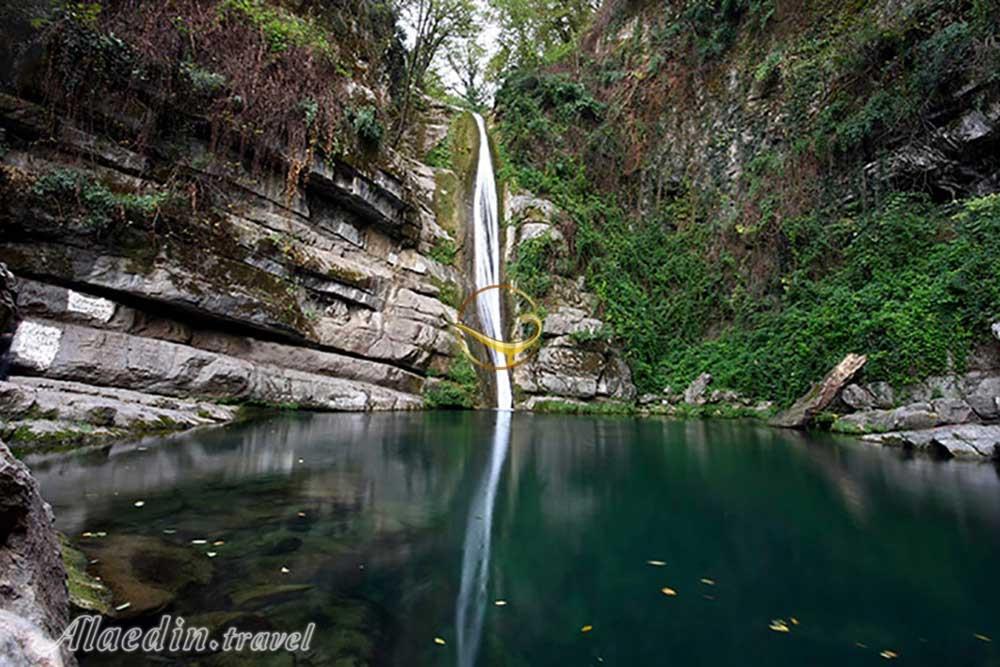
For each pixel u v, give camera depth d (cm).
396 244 1709
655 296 2038
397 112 2431
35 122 873
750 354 1614
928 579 400
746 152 2048
